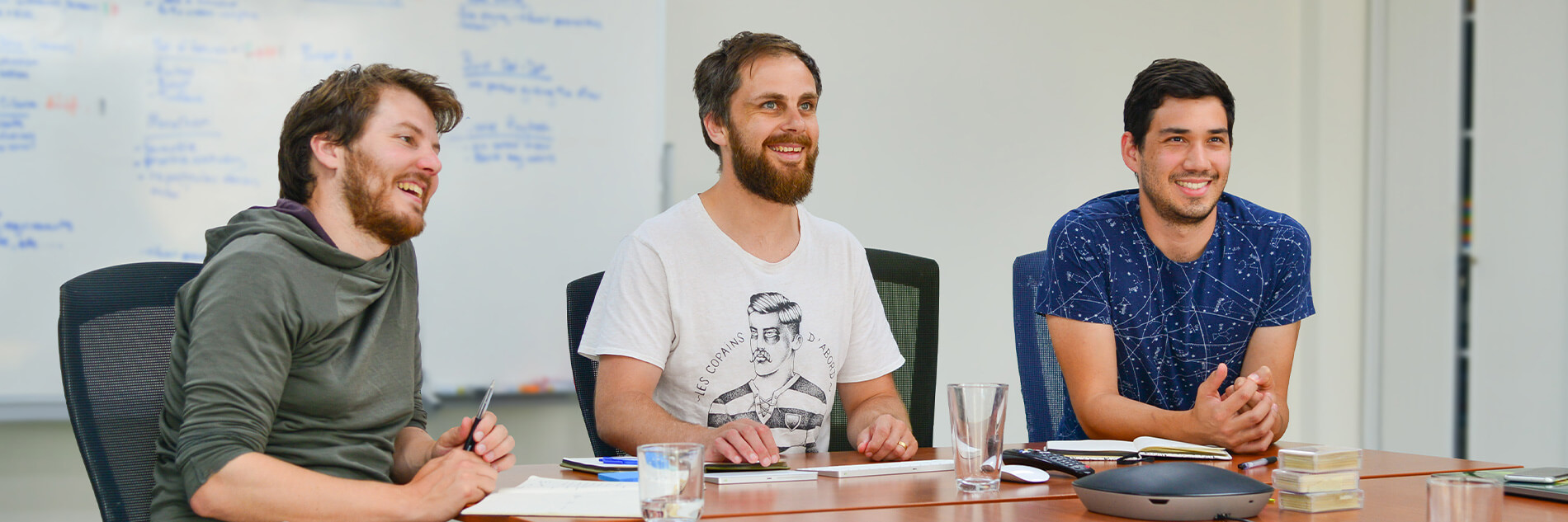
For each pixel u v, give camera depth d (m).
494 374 2.61
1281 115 3.59
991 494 1.18
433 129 1.57
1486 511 0.90
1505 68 3.35
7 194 2.31
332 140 1.48
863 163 3.05
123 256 2.39
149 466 1.39
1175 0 3.44
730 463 1.37
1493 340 3.39
